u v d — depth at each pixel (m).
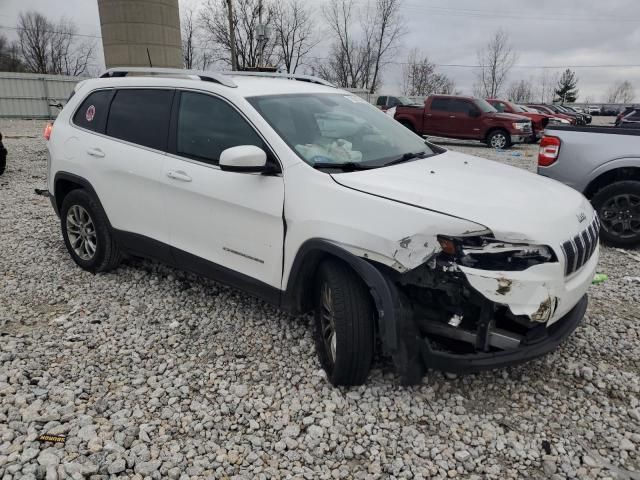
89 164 4.49
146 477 2.46
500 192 2.99
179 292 4.47
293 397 3.08
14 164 11.39
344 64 53.38
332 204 2.97
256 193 3.33
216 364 3.42
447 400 3.07
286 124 3.51
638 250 6.02
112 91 4.50
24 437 2.67
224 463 2.57
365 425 2.84
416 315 2.88
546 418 2.95
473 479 2.51
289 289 3.26
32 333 3.75
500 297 2.60
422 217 2.69
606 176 6.07
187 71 4.04
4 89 26.67
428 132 19.69
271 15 47.22
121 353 3.53
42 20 60.34
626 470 2.57
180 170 3.79
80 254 4.93
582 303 3.25
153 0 15.83
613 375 3.36
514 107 22.28
